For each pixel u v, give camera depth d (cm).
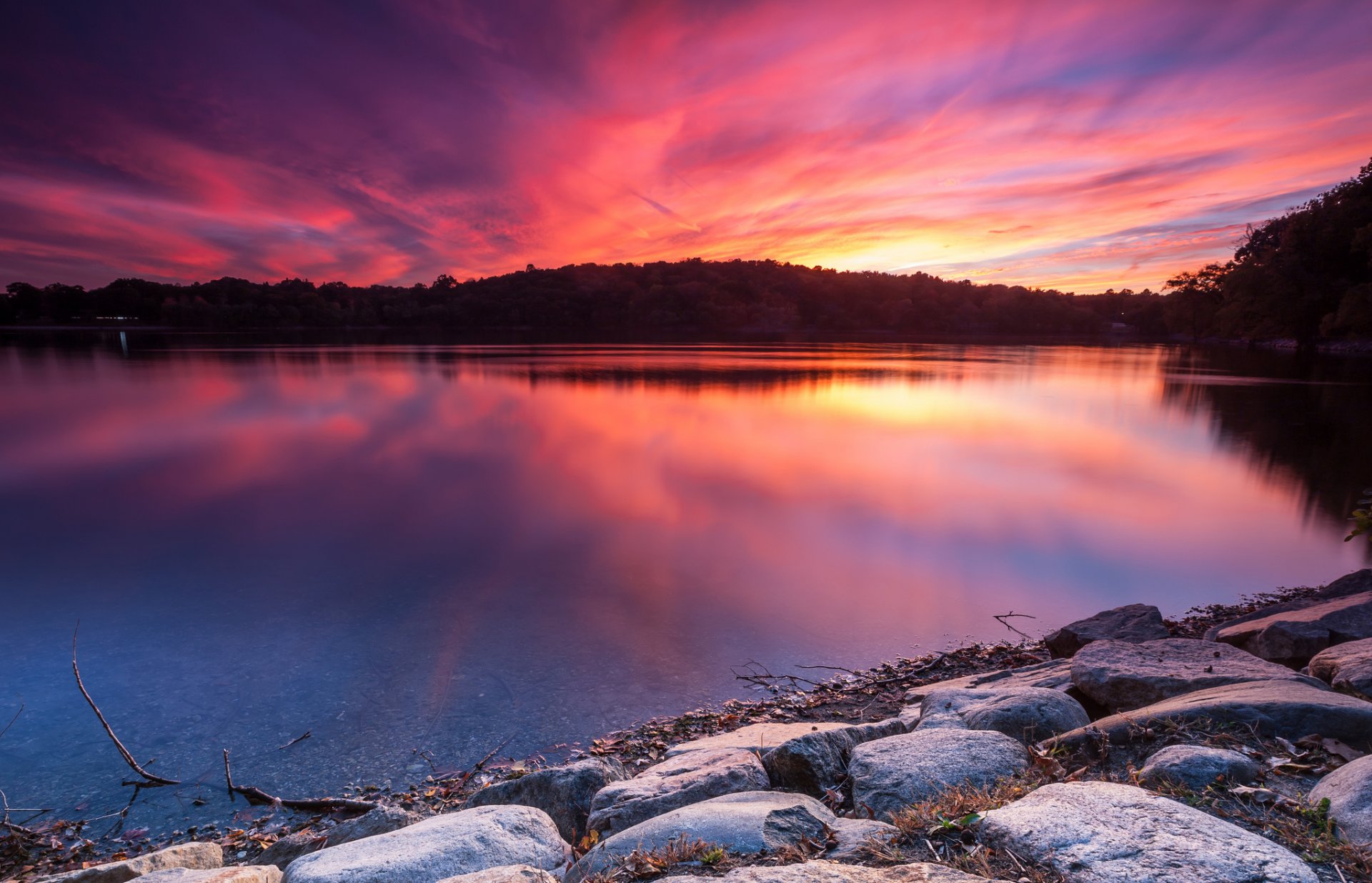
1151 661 620
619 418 3828
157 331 19250
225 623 1071
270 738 753
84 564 1377
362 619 1090
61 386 5284
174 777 684
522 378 6278
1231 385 5766
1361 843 294
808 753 457
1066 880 269
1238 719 441
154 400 4472
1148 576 1360
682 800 426
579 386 5600
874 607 1159
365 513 1817
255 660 942
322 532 1627
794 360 9031
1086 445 2988
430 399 4697
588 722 783
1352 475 2397
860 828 340
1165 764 380
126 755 686
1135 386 5747
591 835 420
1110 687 592
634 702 834
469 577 1302
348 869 358
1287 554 1521
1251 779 368
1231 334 12775
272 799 646
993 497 2028
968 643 1018
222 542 1546
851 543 1545
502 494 2052
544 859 394
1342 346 9688
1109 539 1605
